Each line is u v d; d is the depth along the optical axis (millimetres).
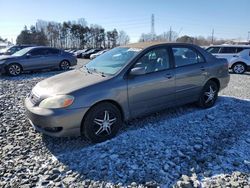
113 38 83062
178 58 4984
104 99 3898
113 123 4113
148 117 5066
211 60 5586
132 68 4270
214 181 3023
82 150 3783
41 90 4008
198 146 3844
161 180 3035
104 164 3393
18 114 5445
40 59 12977
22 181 3049
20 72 12281
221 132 4391
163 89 4621
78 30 79375
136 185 2951
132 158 3525
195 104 5688
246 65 13398
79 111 3711
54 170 3252
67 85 3951
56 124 3637
